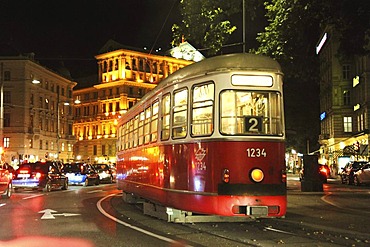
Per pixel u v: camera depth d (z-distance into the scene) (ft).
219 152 34.94
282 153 35.60
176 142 39.37
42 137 244.01
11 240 34.30
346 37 45.34
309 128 212.43
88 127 313.12
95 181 123.65
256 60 35.88
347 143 188.03
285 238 34.99
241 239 34.50
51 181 92.94
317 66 51.60
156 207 46.73
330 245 32.12
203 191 35.63
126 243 33.22
